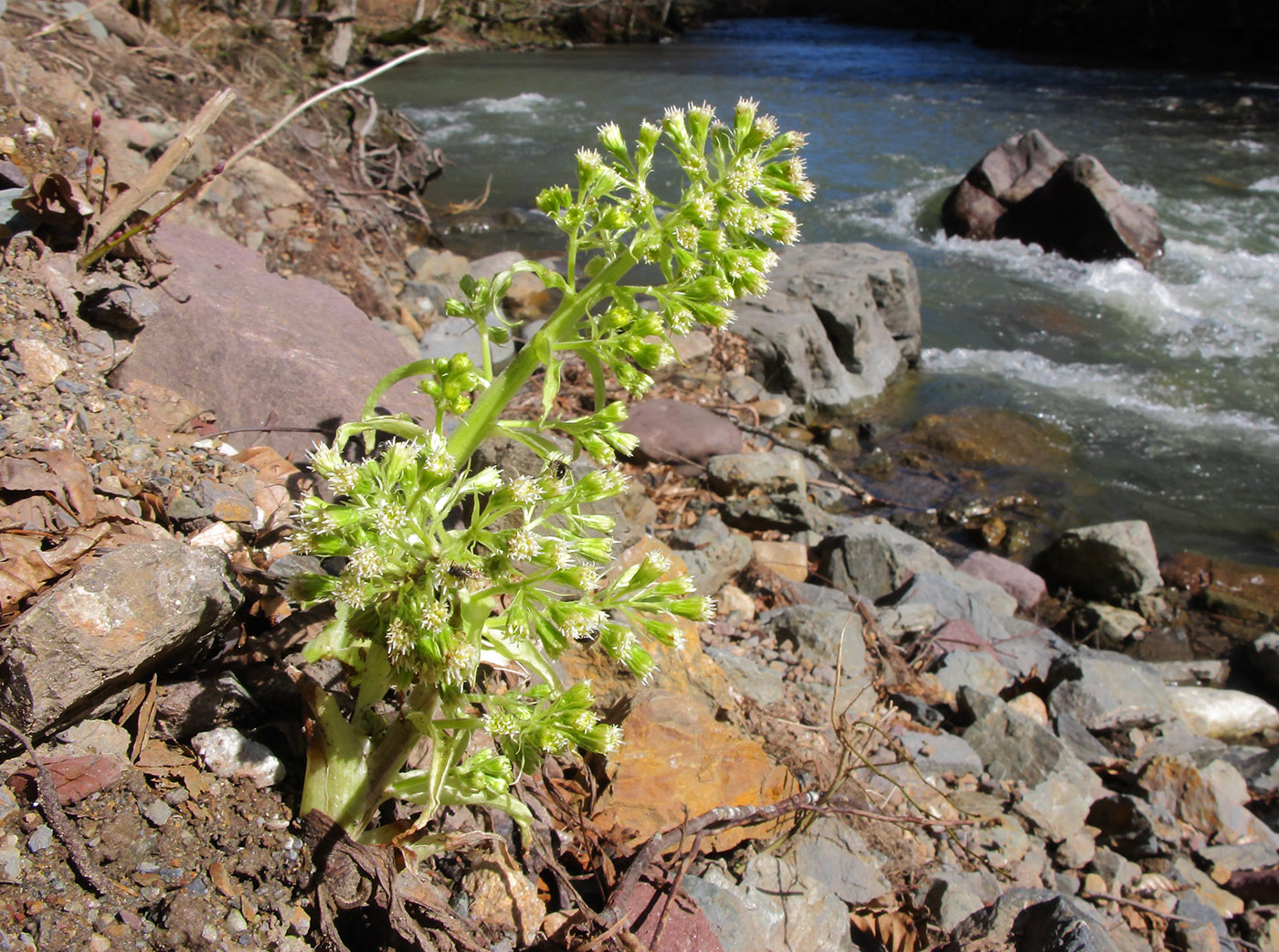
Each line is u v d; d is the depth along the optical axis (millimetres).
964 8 37312
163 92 8375
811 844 3170
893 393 9008
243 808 2252
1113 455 8180
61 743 2217
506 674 3021
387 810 2494
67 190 3672
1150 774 4535
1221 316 11180
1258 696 5816
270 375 3777
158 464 3234
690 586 2072
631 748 2998
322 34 14305
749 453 6430
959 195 13648
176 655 2391
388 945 2184
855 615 4953
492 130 17219
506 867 2393
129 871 2092
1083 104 21656
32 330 3457
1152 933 3629
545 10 30641
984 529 7008
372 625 1985
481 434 2031
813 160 16672
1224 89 23531
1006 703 4527
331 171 9836
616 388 6957
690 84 22953
